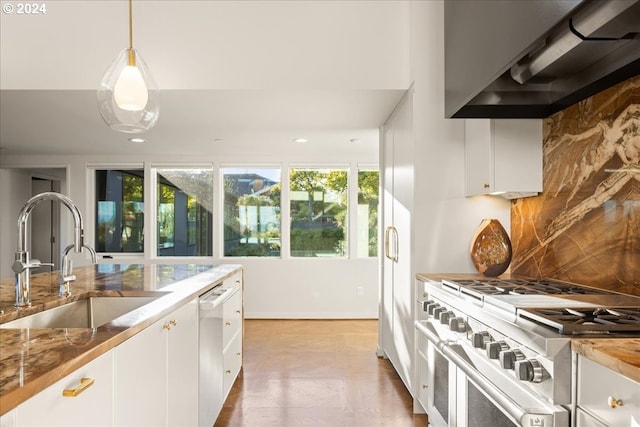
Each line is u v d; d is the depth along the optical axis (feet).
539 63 5.79
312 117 12.23
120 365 4.16
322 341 14.76
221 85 9.70
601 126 6.31
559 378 3.73
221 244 19.06
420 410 8.96
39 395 2.87
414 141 9.30
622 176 5.89
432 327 7.43
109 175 19.40
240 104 10.88
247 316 18.63
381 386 10.57
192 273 9.66
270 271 18.75
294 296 18.70
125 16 9.62
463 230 9.28
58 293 6.56
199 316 7.20
